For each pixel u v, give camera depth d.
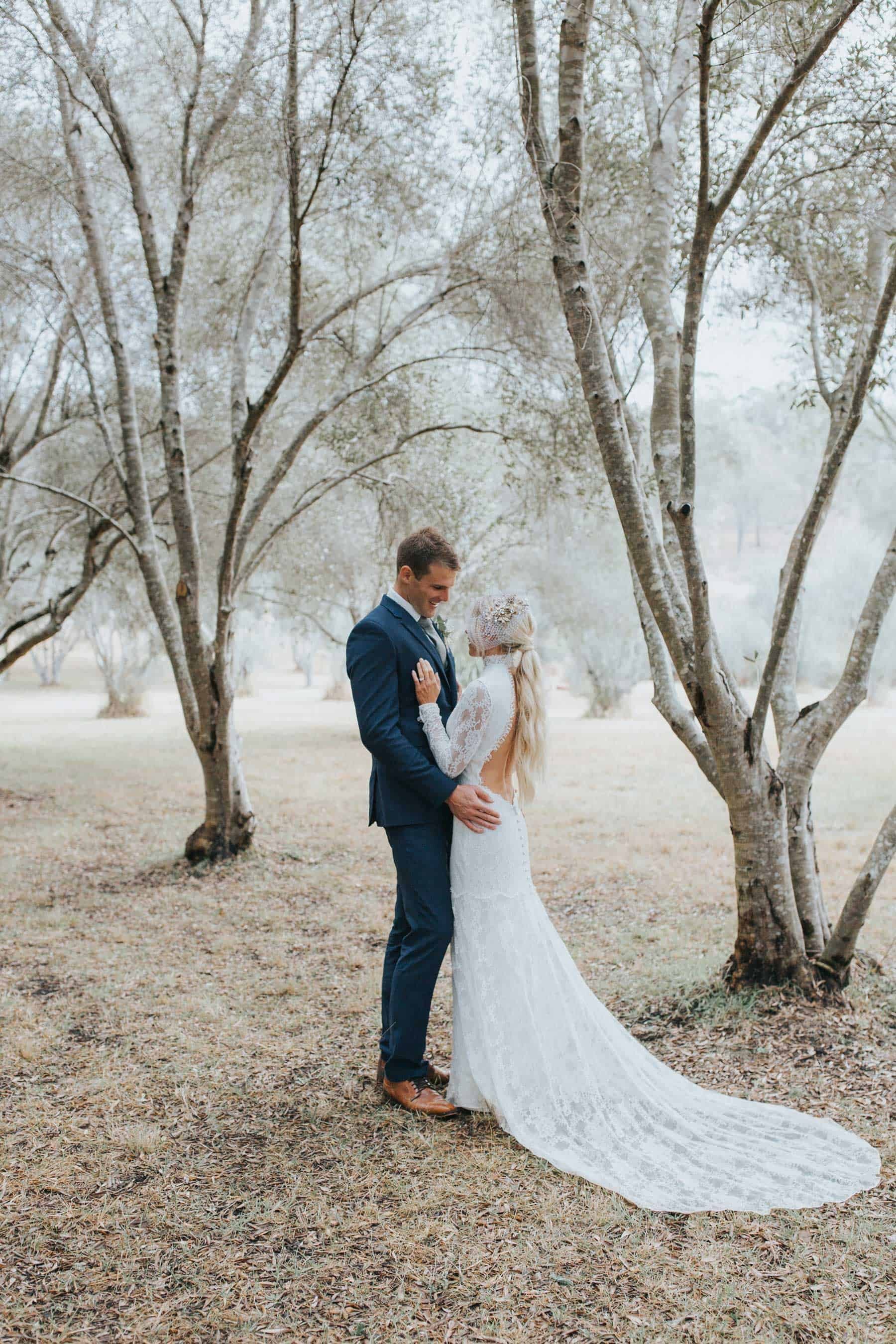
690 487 3.29
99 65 5.80
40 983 4.55
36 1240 2.42
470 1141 2.94
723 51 3.96
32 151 6.80
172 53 6.33
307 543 12.39
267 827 8.73
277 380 6.24
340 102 5.77
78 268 8.02
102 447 10.15
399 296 8.86
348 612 14.40
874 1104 3.12
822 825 8.67
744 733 3.75
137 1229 2.47
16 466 10.15
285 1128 3.04
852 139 4.48
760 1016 3.78
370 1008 4.15
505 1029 3.02
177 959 4.96
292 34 5.41
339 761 14.46
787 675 4.57
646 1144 2.85
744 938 4.02
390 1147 2.90
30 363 9.26
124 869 7.23
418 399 8.41
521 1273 2.26
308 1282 2.24
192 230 8.24
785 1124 2.97
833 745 15.00
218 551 11.34
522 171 4.86
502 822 3.15
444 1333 2.05
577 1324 2.07
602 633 20.41
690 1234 2.40
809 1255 2.30
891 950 4.84
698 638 3.49
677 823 9.04
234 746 7.24
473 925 3.11
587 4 3.21
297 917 5.80
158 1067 3.53
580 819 9.27
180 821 9.30
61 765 13.73
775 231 5.03
